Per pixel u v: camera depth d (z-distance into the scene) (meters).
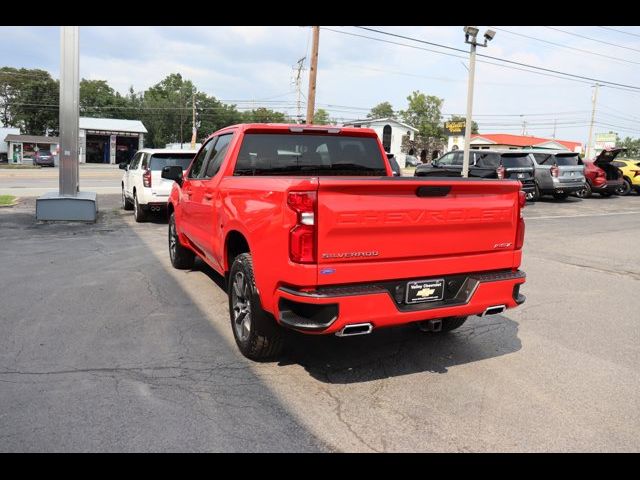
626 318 5.75
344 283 3.51
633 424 3.40
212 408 3.48
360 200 3.48
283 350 4.57
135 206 12.69
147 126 96.50
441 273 3.85
